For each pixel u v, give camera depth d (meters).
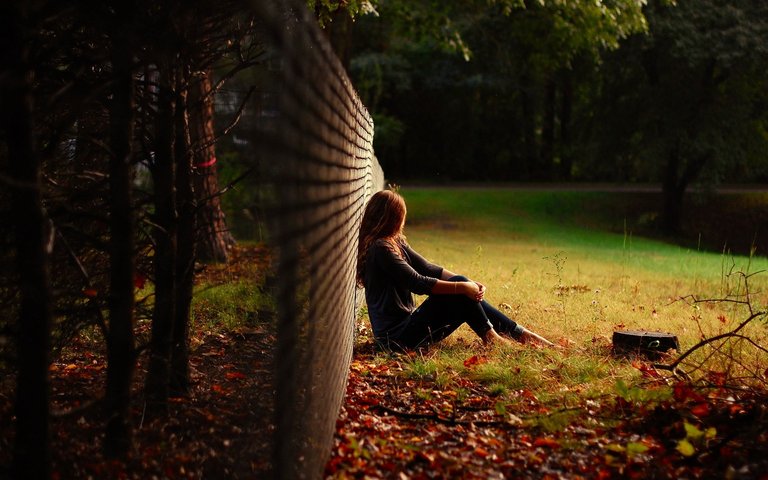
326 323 3.30
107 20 3.32
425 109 45.53
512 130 46.06
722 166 30.33
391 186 11.68
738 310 9.23
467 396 5.03
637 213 34.22
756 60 26.67
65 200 4.04
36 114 2.85
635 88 30.97
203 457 3.60
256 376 4.99
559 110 48.28
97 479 3.33
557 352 6.11
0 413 3.99
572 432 4.28
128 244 3.46
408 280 6.17
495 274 11.84
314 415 3.09
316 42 2.86
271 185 3.49
